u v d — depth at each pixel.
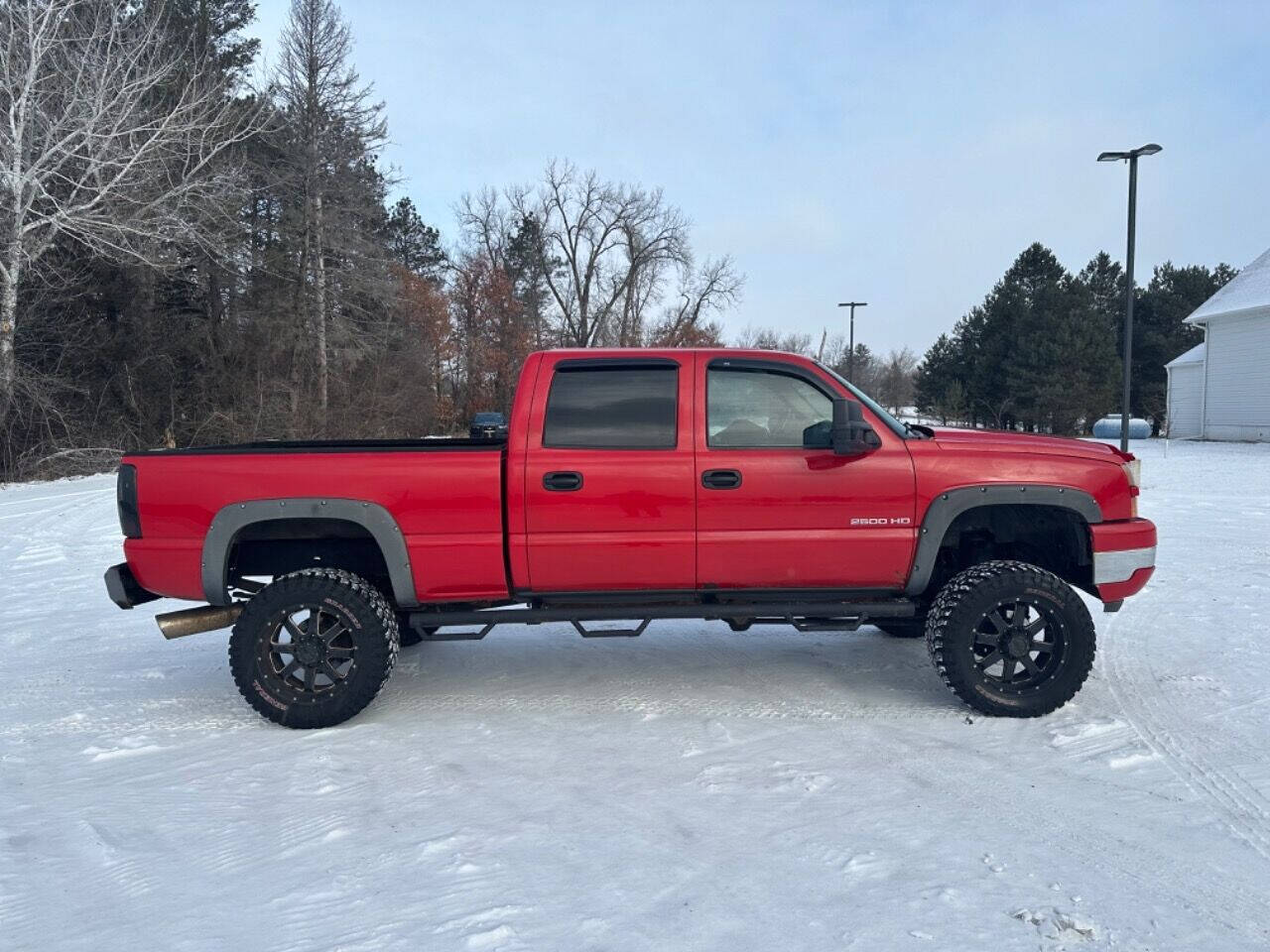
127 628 7.16
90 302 26.16
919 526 4.73
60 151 21.69
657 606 4.84
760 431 4.80
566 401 4.76
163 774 4.11
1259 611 6.77
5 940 2.78
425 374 41.53
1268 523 11.50
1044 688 4.64
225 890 3.06
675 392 4.77
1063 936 2.71
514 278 61.94
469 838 3.41
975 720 4.65
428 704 5.08
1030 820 3.50
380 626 4.62
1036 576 4.61
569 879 3.09
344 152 31.95
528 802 3.73
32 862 3.29
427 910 2.89
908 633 6.50
